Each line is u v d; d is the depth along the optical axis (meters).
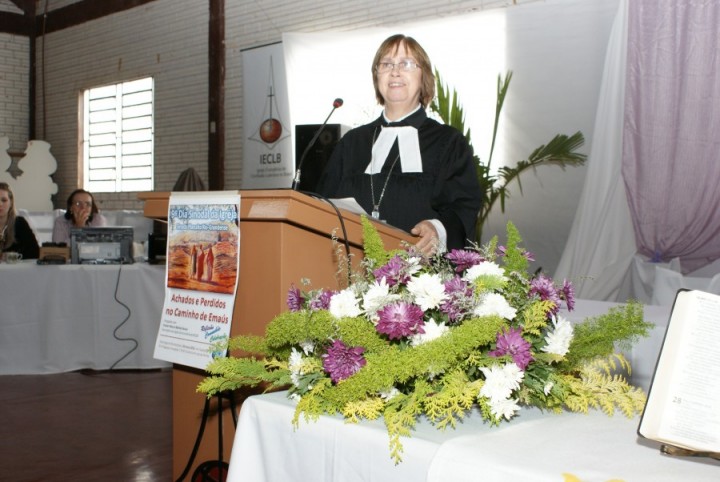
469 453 1.08
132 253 5.30
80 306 5.06
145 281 5.11
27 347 4.98
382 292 1.27
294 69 7.62
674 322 1.06
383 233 1.80
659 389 1.04
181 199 1.91
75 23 10.89
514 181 6.12
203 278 1.84
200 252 1.85
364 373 1.15
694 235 5.07
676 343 1.05
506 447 1.10
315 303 1.35
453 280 1.28
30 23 11.42
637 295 5.21
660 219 5.17
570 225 5.85
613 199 5.45
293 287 1.44
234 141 8.84
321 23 7.86
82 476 3.11
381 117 2.43
